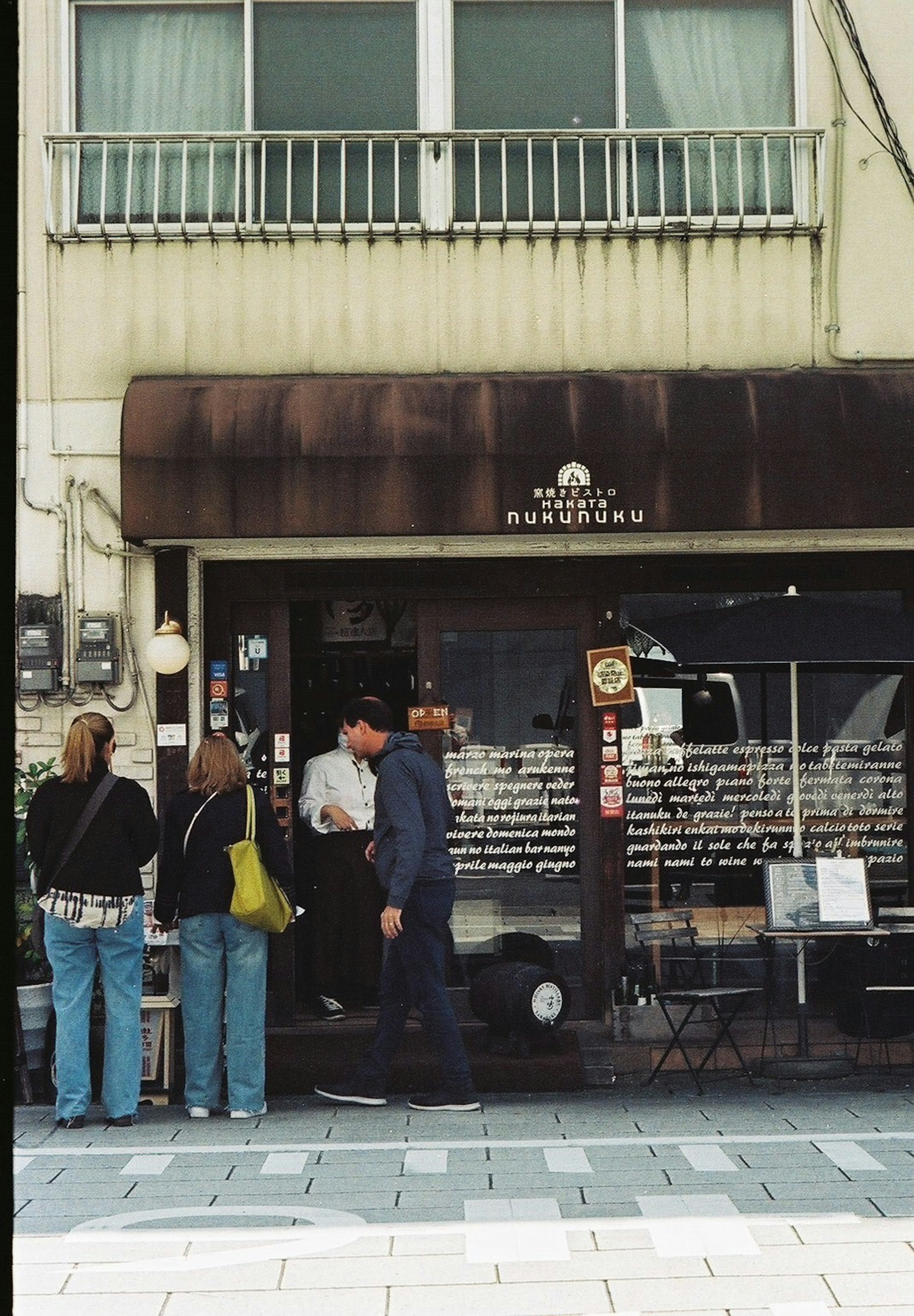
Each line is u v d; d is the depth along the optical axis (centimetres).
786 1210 521
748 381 777
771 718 841
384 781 705
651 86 848
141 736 810
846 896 763
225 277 819
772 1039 815
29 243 820
